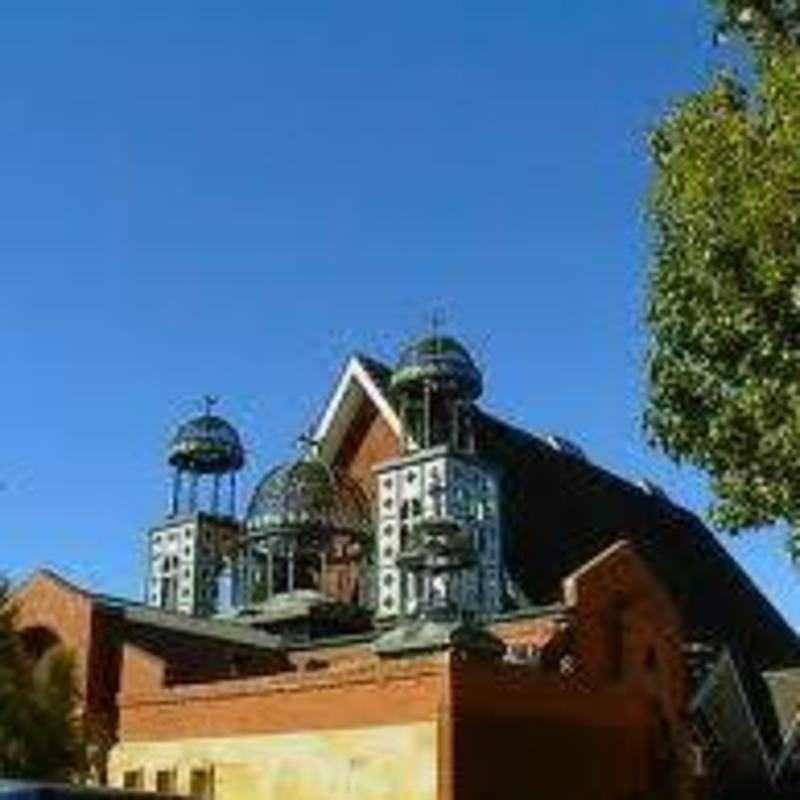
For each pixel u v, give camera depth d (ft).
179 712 142.51
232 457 209.87
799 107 65.57
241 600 187.32
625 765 136.46
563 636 150.51
